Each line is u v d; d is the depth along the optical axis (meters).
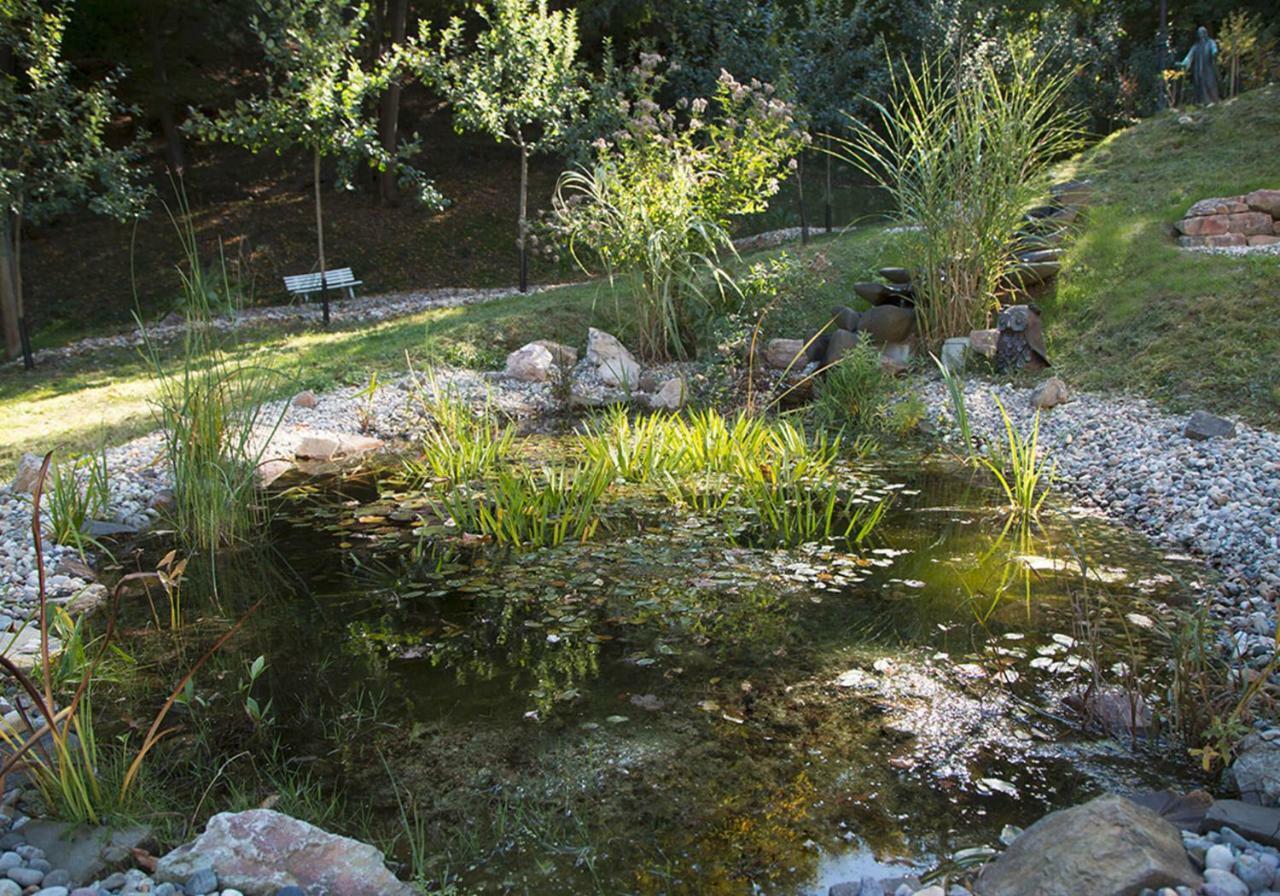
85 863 2.59
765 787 3.03
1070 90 20.22
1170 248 9.84
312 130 12.98
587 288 13.30
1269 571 4.57
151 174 20.00
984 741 3.28
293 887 2.42
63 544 5.52
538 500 5.85
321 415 8.57
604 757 3.23
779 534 5.53
